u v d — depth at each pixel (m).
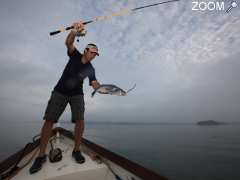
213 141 90.06
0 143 64.00
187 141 88.50
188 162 39.66
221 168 34.94
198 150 63.41
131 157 44.16
